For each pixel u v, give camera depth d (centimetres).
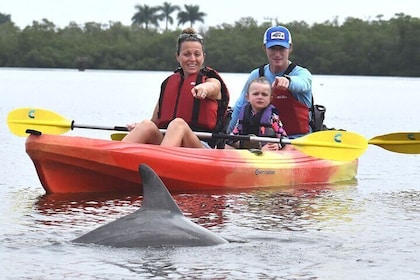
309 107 1282
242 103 1266
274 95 1260
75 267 670
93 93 4088
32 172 1266
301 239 788
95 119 2288
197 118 1198
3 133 1855
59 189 1070
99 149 1062
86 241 730
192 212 941
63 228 830
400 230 847
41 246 735
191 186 1120
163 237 714
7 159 1406
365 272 677
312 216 926
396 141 1244
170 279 645
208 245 725
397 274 673
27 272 659
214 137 1160
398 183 1227
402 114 2905
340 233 826
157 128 1157
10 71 8700
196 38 1217
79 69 9050
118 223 737
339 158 1159
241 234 802
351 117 2695
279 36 1265
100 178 1079
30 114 1269
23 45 9188
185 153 1120
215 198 1051
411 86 6116
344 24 8038
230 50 7756
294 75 1268
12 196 1041
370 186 1194
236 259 699
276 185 1185
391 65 7869
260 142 1224
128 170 1073
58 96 3697
